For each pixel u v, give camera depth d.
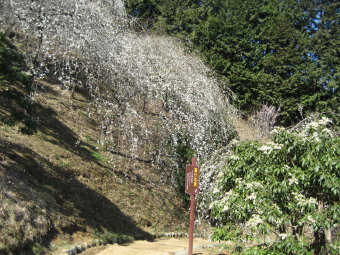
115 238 5.88
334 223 3.65
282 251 3.95
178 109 8.90
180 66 9.45
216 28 16.28
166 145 9.26
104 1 9.62
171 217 7.95
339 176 3.76
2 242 3.84
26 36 8.39
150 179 8.77
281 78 15.53
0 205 4.36
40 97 9.12
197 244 6.38
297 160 4.11
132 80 8.92
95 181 7.28
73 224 5.42
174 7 17.31
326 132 4.10
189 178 4.82
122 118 8.48
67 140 8.12
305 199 3.77
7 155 5.79
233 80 15.71
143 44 9.69
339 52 16.03
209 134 8.71
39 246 4.41
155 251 5.33
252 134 12.15
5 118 6.54
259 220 3.79
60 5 7.67
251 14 17.66
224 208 4.23
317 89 15.54
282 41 16.61
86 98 10.34
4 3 7.32
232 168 4.51
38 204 5.10
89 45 8.12
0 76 5.06
